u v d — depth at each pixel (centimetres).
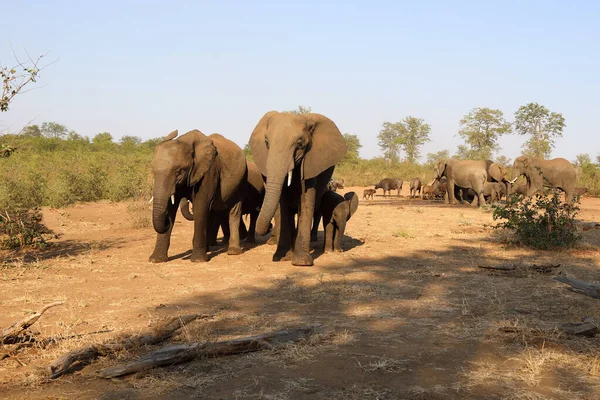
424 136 8669
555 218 1147
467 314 608
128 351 480
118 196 2059
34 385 409
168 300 689
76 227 1448
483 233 1355
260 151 931
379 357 462
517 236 1189
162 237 966
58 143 4988
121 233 1359
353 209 1097
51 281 798
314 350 481
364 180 3912
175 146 892
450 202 2441
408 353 474
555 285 755
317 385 403
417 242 1204
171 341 512
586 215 1889
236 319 596
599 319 570
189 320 562
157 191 877
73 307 651
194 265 935
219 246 1156
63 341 509
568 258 995
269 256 1027
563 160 2166
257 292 734
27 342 504
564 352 475
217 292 734
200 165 929
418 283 780
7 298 695
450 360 457
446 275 837
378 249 1104
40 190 1888
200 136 940
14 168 2211
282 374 425
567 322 570
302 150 895
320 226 1477
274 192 859
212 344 461
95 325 573
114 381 414
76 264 928
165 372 429
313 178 940
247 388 399
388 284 775
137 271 880
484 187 2281
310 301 679
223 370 434
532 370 429
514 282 780
